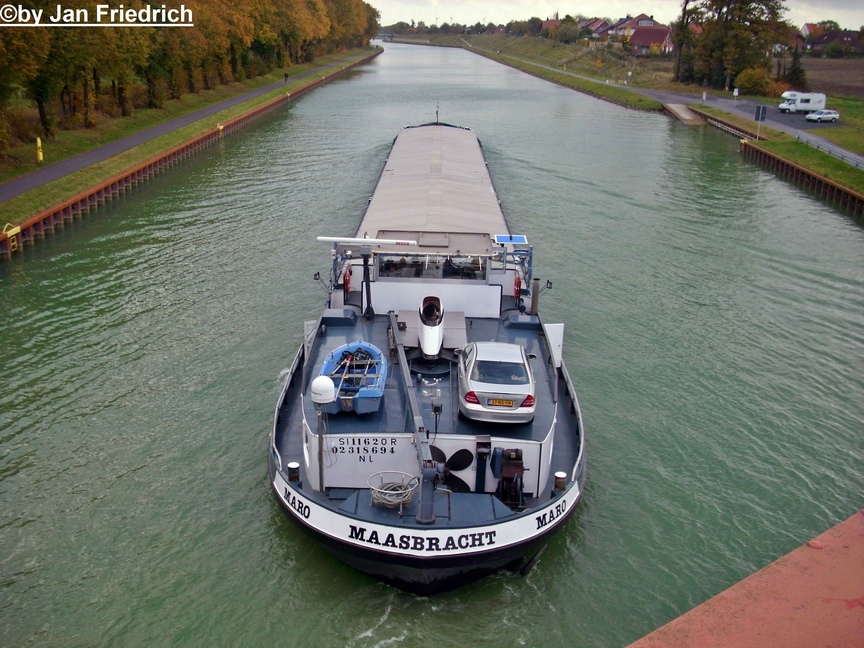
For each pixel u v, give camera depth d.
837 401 23.28
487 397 16.50
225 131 71.75
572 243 38.09
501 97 107.81
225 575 16.06
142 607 15.23
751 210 46.16
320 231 39.22
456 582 15.30
